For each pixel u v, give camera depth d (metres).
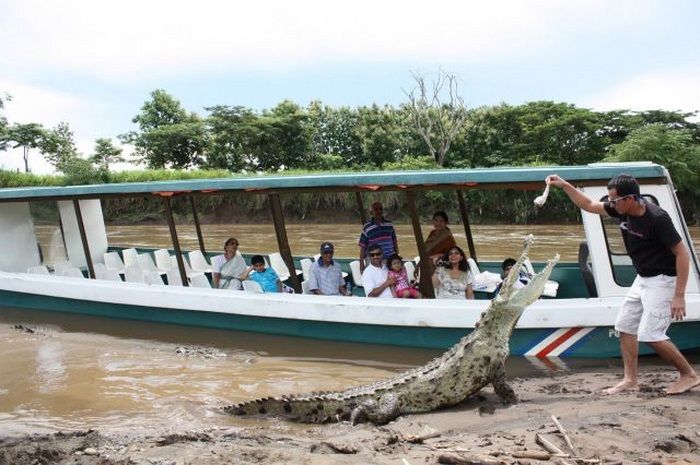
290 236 18.31
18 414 5.71
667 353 5.09
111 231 20.19
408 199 7.44
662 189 6.50
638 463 3.67
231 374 6.84
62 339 8.48
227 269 9.26
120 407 5.85
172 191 8.51
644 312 5.09
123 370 7.03
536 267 9.48
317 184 7.59
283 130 45.09
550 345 6.79
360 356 7.51
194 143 44.62
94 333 8.81
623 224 5.19
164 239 18.11
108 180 32.59
